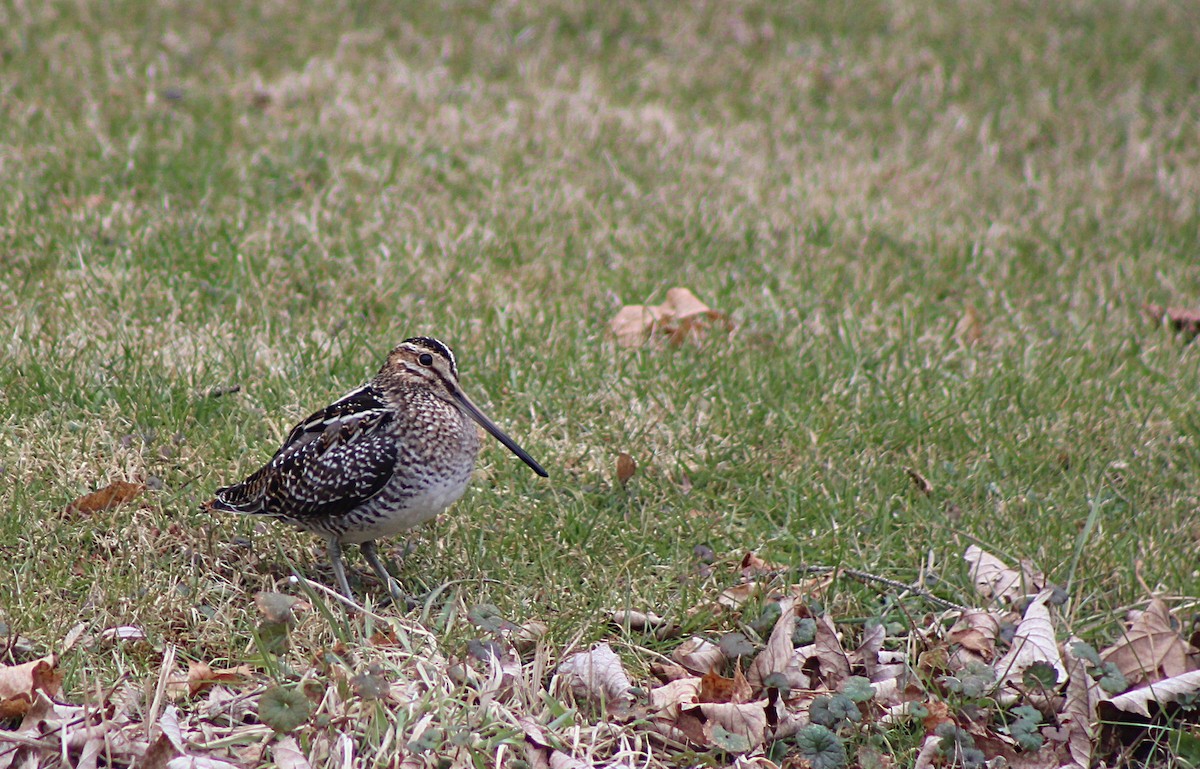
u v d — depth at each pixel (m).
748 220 14.35
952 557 9.10
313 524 8.16
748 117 17.70
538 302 12.09
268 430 9.74
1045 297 13.11
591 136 16.23
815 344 11.55
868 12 21.00
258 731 6.86
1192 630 8.62
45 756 6.66
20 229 12.10
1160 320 12.84
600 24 19.77
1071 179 16.39
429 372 8.23
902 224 14.55
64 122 14.61
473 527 9.02
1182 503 9.85
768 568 8.84
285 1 19.17
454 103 16.73
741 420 10.39
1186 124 18.27
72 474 8.84
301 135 15.07
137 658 7.48
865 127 17.69
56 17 17.61
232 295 11.45
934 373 11.24
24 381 9.80
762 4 20.88
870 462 10.10
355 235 12.87
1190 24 21.58
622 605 8.41
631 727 7.34
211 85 16.42
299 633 7.80
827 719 7.39
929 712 7.66
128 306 11.09
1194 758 7.59
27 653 7.35
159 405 9.63
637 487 9.63
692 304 11.99
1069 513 9.66
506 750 6.97
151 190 13.41
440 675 7.33
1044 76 19.34
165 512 8.73
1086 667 8.08
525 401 10.41
